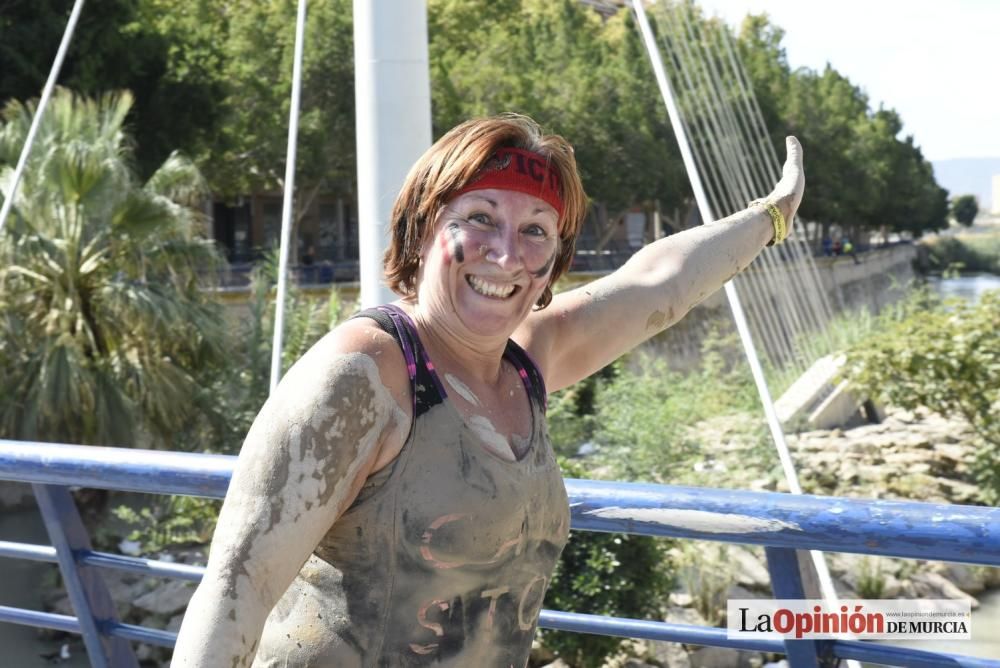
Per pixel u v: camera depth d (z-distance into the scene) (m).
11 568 13.45
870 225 66.19
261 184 31.38
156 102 23.50
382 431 1.29
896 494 12.93
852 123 56.22
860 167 52.50
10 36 20.78
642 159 34.53
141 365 13.79
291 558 1.24
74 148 13.75
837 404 15.52
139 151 23.64
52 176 13.61
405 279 1.48
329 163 30.23
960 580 11.07
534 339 1.71
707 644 1.76
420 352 1.34
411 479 1.30
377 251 3.22
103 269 13.88
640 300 1.87
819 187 47.03
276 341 4.21
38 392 13.02
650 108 35.94
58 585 12.78
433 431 1.32
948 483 13.27
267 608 1.23
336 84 29.72
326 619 1.34
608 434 13.22
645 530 1.63
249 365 15.09
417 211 1.42
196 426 14.51
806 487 12.91
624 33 37.34
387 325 1.34
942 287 66.25
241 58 29.95
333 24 29.84
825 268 42.25
